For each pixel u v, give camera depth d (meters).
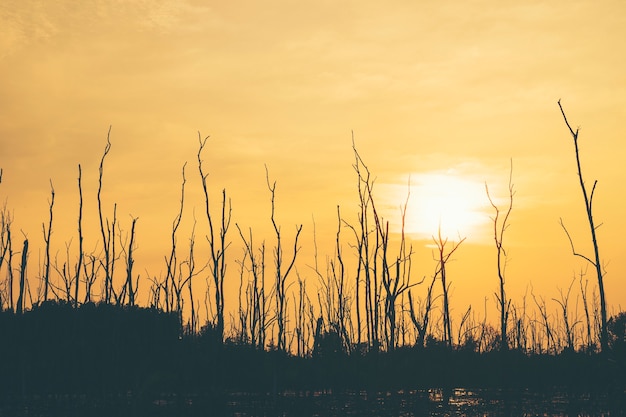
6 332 39.28
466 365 47.84
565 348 46.94
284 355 42.28
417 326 39.91
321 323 43.47
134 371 38.66
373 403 38.75
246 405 37.72
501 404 39.78
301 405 37.88
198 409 35.66
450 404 40.19
